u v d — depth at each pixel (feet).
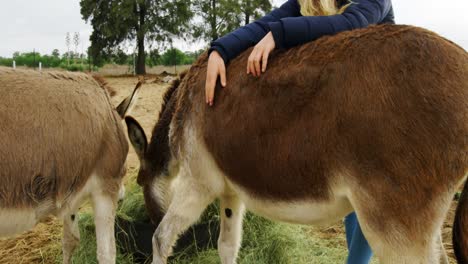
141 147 12.60
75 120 10.40
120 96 48.24
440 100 6.65
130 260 13.51
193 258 13.46
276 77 8.09
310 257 13.80
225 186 9.71
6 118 9.33
